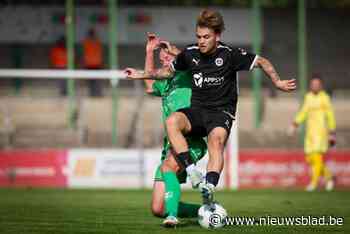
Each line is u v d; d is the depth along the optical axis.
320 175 47.69
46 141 59.78
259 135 64.75
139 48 67.44
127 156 49.78
